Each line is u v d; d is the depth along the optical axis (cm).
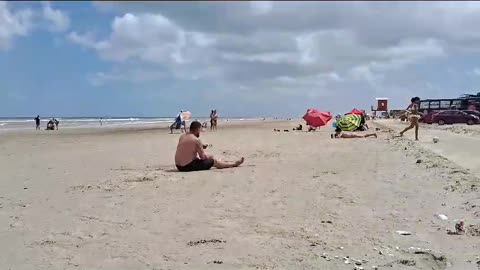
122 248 655
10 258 618
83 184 1234
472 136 2931
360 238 692
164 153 2230
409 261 591
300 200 964
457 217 805
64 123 10069
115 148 2648
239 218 819
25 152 2430
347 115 3819
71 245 672
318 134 3831
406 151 1917
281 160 1716
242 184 1167
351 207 895
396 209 873
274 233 721
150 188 1141
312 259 601
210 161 1458
